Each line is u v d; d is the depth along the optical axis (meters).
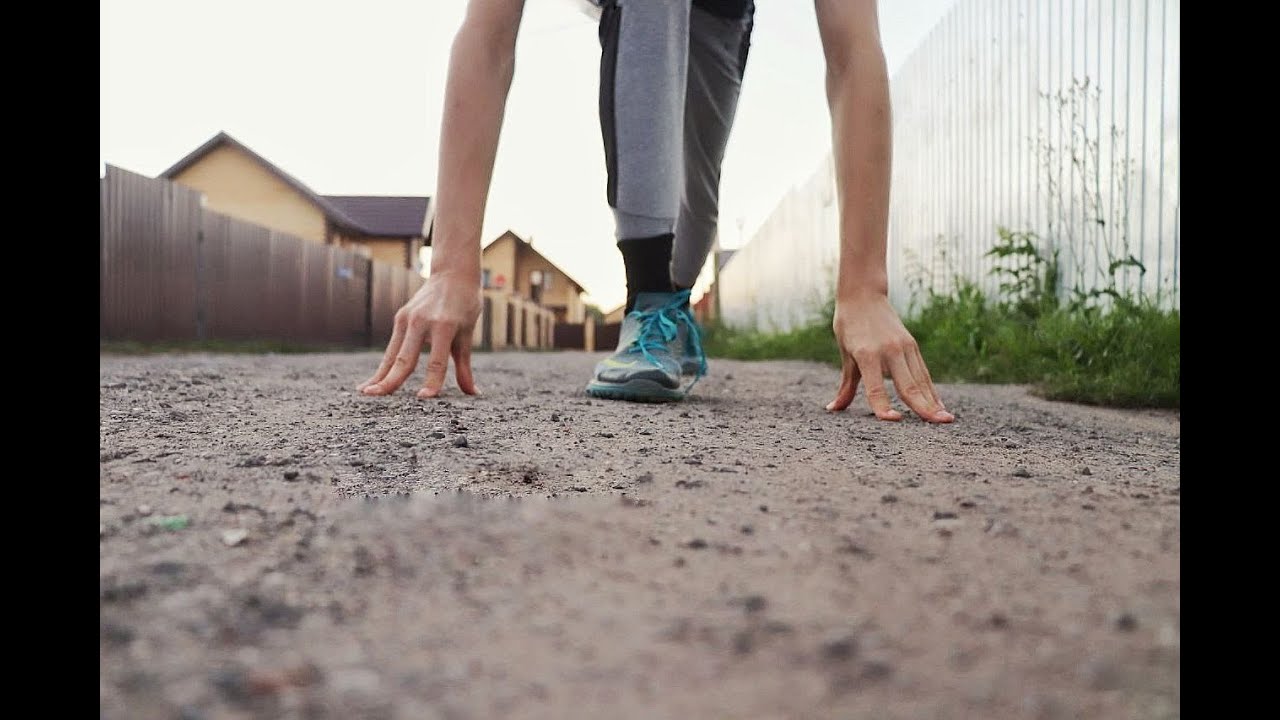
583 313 40.50
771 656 0.67
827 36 2.30
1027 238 4.95
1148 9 3.91
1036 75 4.95
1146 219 3.94
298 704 0.59
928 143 6.59
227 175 18.97
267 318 10.27
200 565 0.85
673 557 0.90
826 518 1.07
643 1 2.40
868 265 2.32
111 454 1.44
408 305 2.60
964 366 4.46
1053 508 1.12
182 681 0.62
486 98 2.47
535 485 1.28
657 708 0.59
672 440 1.77
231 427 1.82
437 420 2.00
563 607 0.76
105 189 7.45
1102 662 0.66
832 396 3.04
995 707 0.59
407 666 0.64
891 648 0.68
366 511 1.06
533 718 0.57
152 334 8.10
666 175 2.49
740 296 15.61
